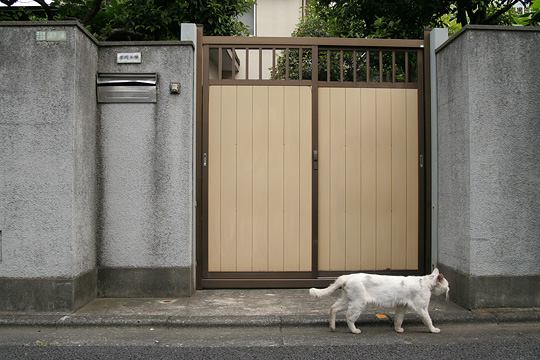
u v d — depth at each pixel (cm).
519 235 548
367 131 658
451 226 595
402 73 773
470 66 550
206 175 646
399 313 498
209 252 648
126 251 607
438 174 639
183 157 607
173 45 610
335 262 654
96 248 606
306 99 654
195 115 640
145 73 609
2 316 524
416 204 659
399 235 657
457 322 521
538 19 687
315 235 648
